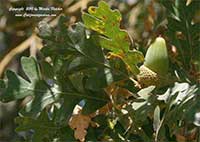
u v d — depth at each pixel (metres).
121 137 0.48
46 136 0.48
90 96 0.47
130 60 0.46
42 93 0.48
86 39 0.47
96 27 0.46
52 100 0.47
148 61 0.46
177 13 0.51
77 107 0.49
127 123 0.47
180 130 0.49
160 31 0.58
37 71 0.48
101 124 0.48
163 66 0.46
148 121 0.47
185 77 0.47
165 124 0.47
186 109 0.44
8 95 0.48
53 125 0.48
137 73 0.46
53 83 0.48
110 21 0.46
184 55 0.50
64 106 0.47
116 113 0.47
